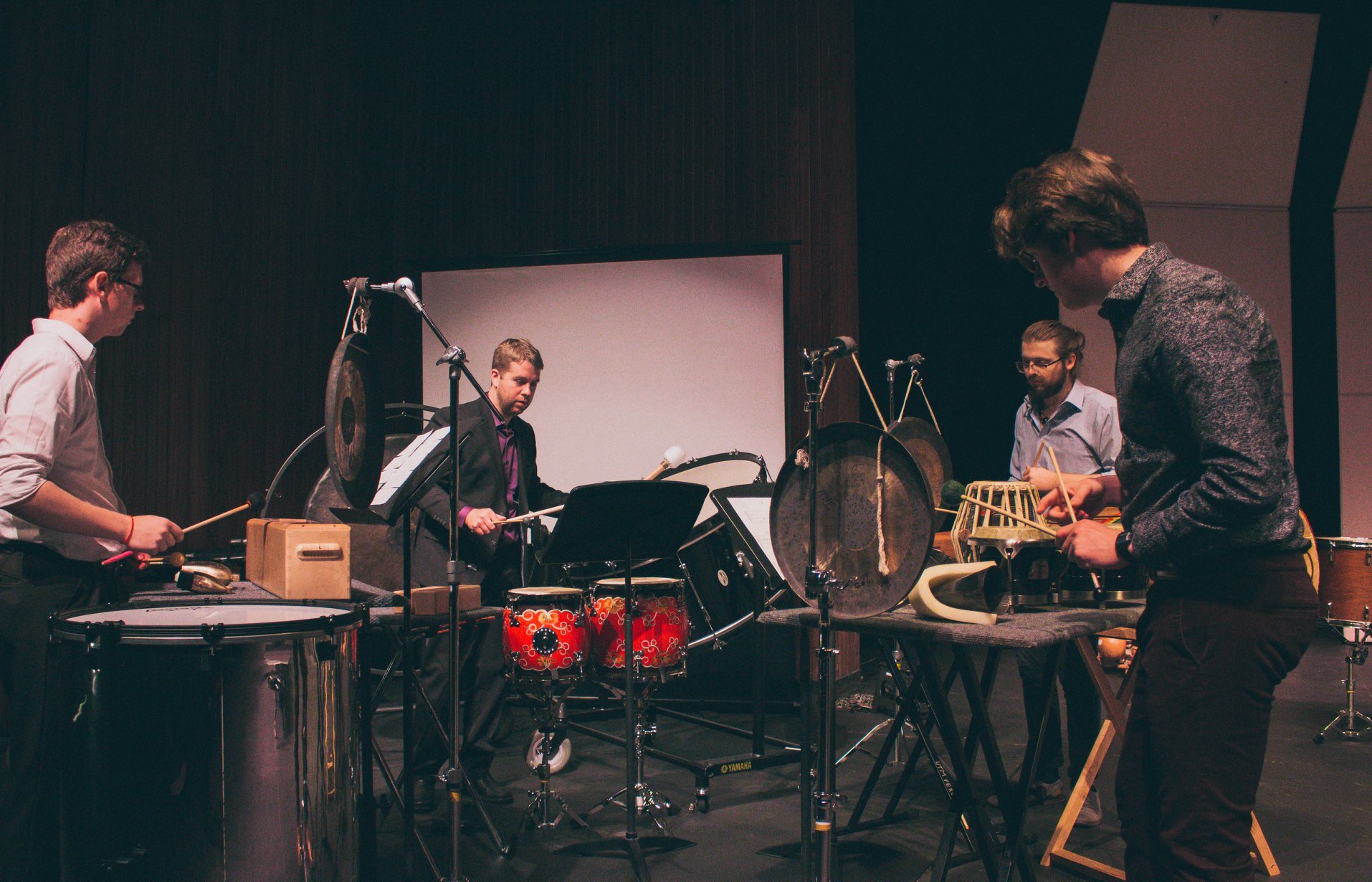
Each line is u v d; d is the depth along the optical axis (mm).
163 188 4219
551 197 5203
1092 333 7270
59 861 1670
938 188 7328
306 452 4988
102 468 2176
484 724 3025
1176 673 1374
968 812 2061
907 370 7465
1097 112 6957
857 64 7188
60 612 1842
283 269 4852
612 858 2605
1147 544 1362
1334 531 7453
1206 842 1345
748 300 4945
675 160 5090
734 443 4934
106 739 1620
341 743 1786
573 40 5215
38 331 2086
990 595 1987
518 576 3250
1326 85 6844
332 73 5176
